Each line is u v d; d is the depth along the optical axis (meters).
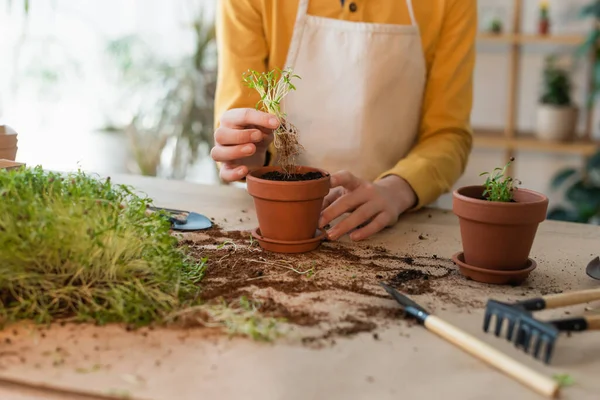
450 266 1.18
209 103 3.33
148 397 0.73
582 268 1.18
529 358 0.83
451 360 0.82
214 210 1.51
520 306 0.90
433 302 1.00
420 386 0.76
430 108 1.72
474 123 3.79
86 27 3.76
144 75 3.45
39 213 0.92
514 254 1.08
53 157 3.69
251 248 1.24
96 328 0.88
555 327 0.81
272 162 1.72
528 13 3.60
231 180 1.40
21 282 0.90
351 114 1.69
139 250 1.00
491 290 1.06
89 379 0.76
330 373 0.78
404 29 1.65
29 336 0.86
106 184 1.04
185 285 1.02
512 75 3.45
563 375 0.78
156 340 0.86
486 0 3.60
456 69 1.70
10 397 0.75
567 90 3.45
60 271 0.95
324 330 0.90
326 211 1.32
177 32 3.73
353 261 1.19
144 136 3.34
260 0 1.64
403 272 1.13
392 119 1.72
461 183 3.87
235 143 1.36
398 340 0.87
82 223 0.93
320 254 1.22
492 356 0.80
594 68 3.29
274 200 1.17
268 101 1.30
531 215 1.04
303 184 1.16
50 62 3.72
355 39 1.64
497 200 1.11
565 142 3.39
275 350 0.84
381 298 1.01
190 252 1.20
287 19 1.66
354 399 0.73
